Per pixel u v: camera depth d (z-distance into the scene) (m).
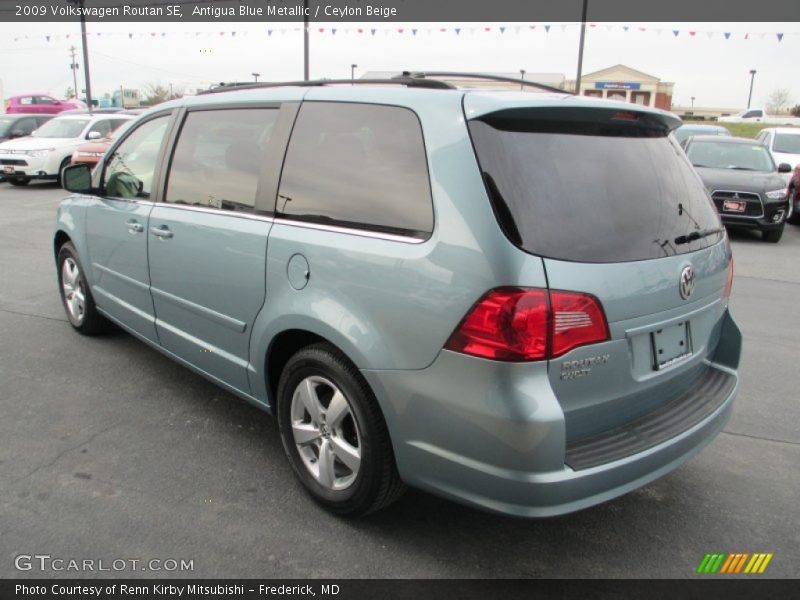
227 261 3.21
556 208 2.35
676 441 2.58
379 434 2.62
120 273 4.22
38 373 4.39
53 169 14.93
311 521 2.91
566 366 2.28
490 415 2.24
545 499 2.25
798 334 5.85
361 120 2.77
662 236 2.62
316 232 2.79
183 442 3.56
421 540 2.82
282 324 2.89
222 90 3.66
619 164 2.63
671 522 3.02
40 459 3.33
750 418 4.11
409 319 2.42
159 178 3.81
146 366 4.56
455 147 2.39
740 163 11.66
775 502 3.20
